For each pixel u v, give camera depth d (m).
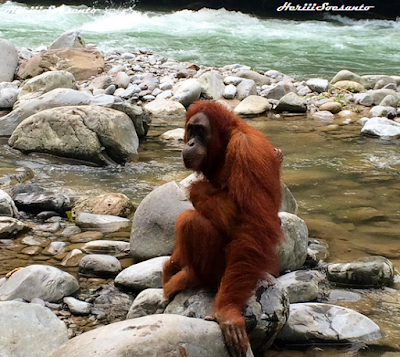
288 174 8.66
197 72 15.38
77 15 26.25
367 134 11.01
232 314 3.64
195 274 4.19
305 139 10.67
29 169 8.56
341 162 9.30
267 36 23.56
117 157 9.04
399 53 20.75
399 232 6.62
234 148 3.75
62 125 9.09
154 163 9.15
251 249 3.64
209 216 3.86
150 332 3.41
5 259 5.75
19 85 13.98
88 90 13.37
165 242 5.70
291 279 5.05
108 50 17.77
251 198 3.65
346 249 6.16
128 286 5.17
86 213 6.78
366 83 15.12
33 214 7.05
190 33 23.44
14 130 9.73
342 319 4.53
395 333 4.56
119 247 5.99
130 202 7.21
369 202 7.55
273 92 13.71
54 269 5.13
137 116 10.22
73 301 4.88
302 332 4.41
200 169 3.99
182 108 12.55
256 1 32.28
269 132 11.13
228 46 20.92
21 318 4.17
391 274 5.42
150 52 17.77
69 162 9.04
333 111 12.88
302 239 5.67
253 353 4.19
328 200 7.61
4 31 21.23
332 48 21.36
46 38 20.25
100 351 3.28
